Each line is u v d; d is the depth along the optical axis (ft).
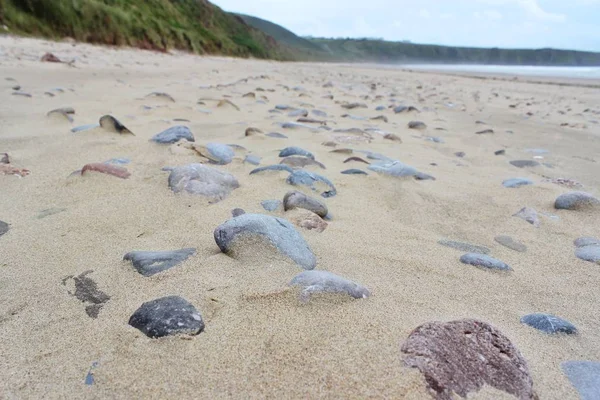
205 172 7.75
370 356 3.65
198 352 3.71
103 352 3.71
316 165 9.66
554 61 252.01
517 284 5.32
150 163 9.00
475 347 3.77
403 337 3.91
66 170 8.40
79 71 29.63
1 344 3.79
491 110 25.14
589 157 13.12
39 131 11.25
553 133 17.33
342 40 343.26
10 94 16.74
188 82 29.99
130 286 4.70
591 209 7.87
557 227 7.27
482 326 4.01
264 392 3.32
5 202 6.87
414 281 5.18
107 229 6.11
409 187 8.97
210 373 3.49
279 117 16.90
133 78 29.19
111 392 3.30
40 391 3.30
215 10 143.23
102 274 4.94
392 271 5.40
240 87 28.78
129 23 69.82
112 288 4.67
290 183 8.19
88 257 5.33
